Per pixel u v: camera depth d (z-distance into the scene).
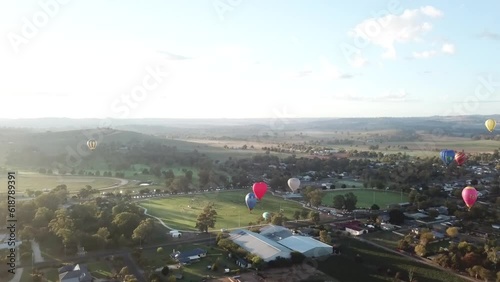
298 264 119.94
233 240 133.00
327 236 137.38
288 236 138.75
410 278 108.56
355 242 141.12
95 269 111.69
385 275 113.44
